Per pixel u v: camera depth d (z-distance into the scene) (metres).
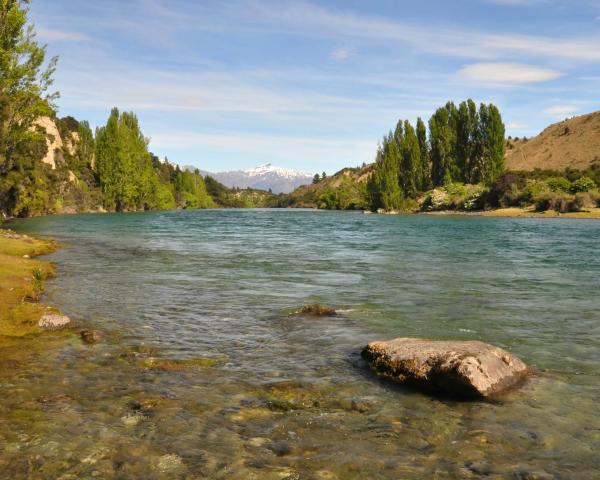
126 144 117.75
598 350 10.17
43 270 19.17
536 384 8.27
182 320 12.59
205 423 6.71
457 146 128.88
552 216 84.12
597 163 134.00
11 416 6.80
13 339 10.59
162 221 70.75
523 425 6.77
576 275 20.27
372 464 5.73
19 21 34.62
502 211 96.38
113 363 9.15
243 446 6.11
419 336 11.22
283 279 19.23
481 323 12.39
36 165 83.69
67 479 5.32
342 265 23.38
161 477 5.39
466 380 7.68
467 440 6.34
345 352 10.05
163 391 7.81
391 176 122.69
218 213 116.06
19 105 37.03
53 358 9.38
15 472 5.43
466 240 38.56
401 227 57.88
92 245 33.16
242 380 8.38
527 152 175.38
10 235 32.44
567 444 6.24
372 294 16.17
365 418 6.97
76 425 6.57
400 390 8.05
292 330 11.72
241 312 13.54
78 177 118.31
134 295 15.77
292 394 7.80
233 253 28.80
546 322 12.49
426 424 6.80
